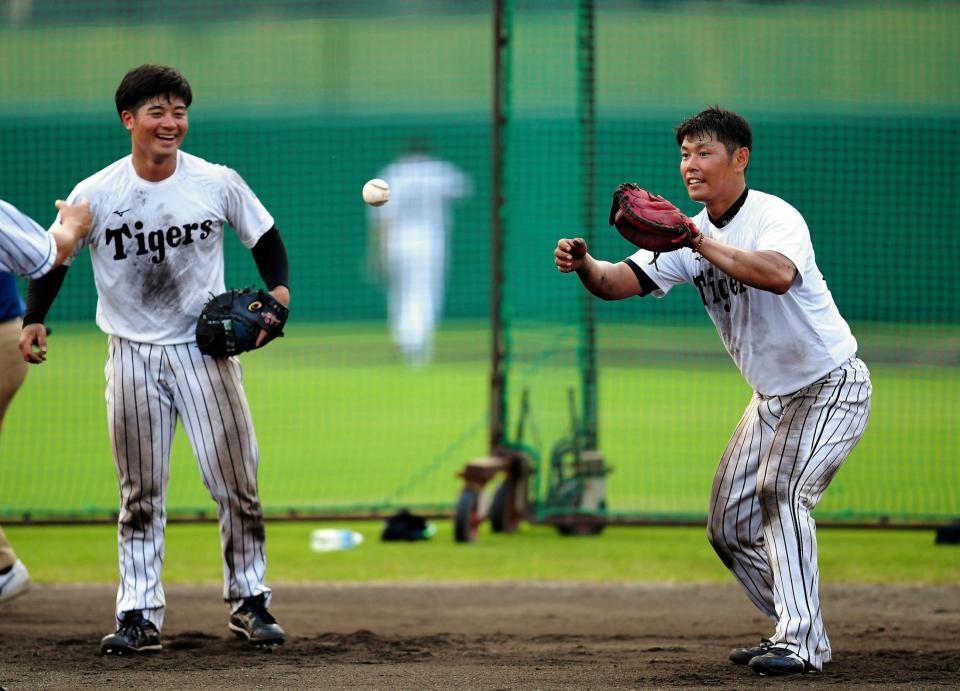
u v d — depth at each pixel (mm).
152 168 18750
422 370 66562
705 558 30188
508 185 33375
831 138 72250
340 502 37031
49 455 44969
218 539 32812
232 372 19641
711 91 82750
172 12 90750
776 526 17484
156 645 19406
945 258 72125
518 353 38969
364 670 18094
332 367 67312
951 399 56281
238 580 19969
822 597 25500
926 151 71812
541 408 37781
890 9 78375
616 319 76500
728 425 50062
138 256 18969
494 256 33500
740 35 83562
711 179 17516
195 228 19062
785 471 17484
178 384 19375
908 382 60750
